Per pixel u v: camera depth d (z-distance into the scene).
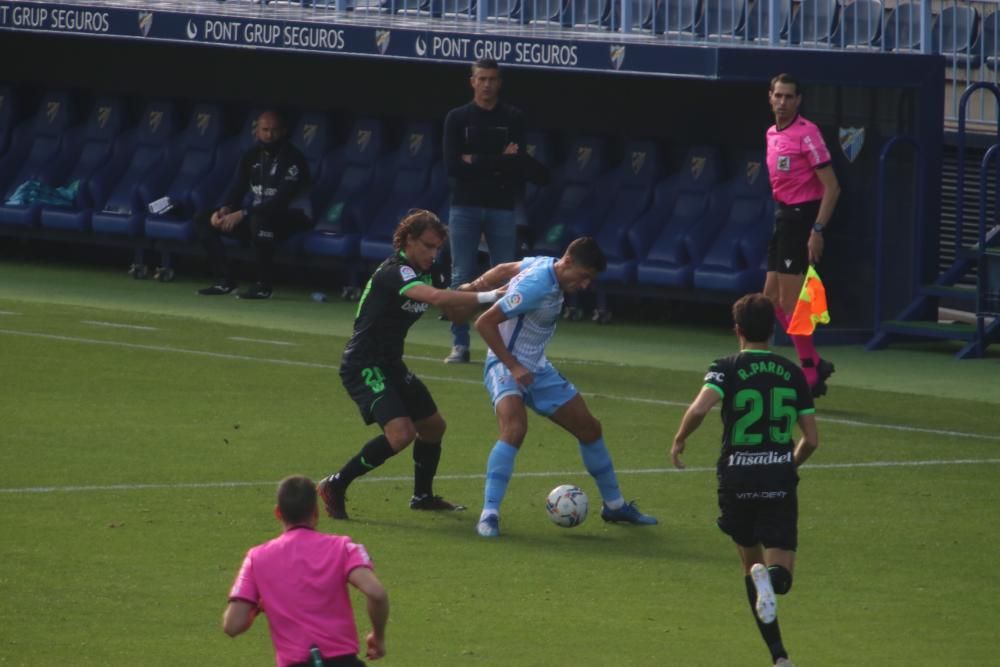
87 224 88.44
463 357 62.16
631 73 67.06
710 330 74.62
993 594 33.53
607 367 62.66
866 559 36.12
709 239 73.50
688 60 65.44
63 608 31.20
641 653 29.27
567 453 46.75
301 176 80.94
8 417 49.59
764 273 71.25
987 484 43.72
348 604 22.50
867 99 69.69
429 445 39.44
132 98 95.75
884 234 69.81
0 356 60.56
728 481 29.81
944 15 76.56
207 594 32.34
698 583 34.00
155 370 58.75
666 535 37.94
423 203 81.94
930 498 42.00
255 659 28.44
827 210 58.16
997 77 75.25
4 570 33.59
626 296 80.62
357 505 40.22
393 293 37.91
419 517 39.16
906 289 69.62
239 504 39.62
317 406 52.75
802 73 65.62
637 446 47.78
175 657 28.47
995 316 66.25
